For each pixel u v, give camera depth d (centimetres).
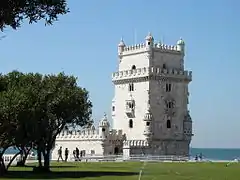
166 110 15700
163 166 10675
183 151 15950
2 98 7631
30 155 15112
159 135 15500
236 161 13612
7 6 2614
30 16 2712
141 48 15875
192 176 7544
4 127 7838
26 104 7738
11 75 8881
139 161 13712
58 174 8012
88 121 9562
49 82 9075
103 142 15588
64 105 8894
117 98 16450
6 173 8119
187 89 16262
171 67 16088
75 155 16425
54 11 2753
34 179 6881
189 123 16075
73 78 9481
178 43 16325
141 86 15662
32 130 8231
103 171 8844
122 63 16588
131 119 15875
